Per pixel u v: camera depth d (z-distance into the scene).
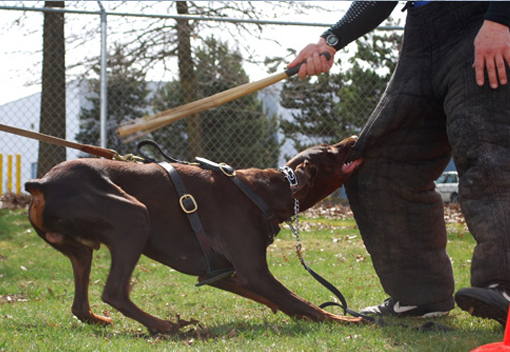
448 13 3.00
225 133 11.78
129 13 6.53
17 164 13.45
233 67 12.63
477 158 2.78
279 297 3.22
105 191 3.11
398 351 2.51
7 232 7.26
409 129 3.25
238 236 3.25
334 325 3.10
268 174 3.46
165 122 2.94
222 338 2.89
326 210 10.23
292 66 3.21
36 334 2.95
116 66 11.59
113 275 3.06
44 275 5.23
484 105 2.79
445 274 3.43
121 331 3.28
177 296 4.36
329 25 6.93
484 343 2.61
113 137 12.29
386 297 4.20
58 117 9.34
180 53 11.43
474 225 2.77
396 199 3.36
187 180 3.32
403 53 3.24
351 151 3.48
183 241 3.27
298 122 16.77
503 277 2.67
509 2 2.73
